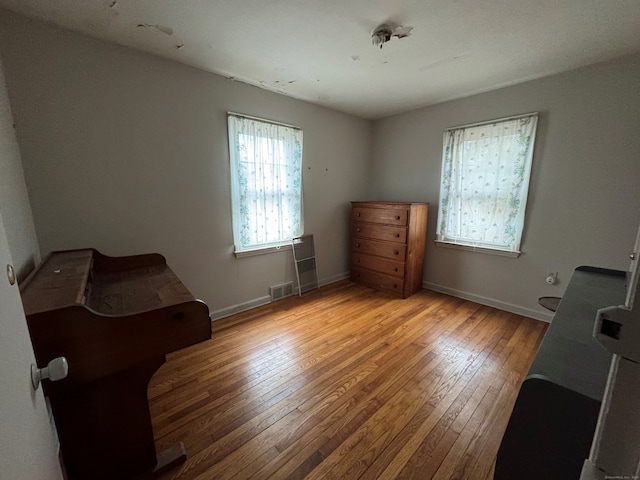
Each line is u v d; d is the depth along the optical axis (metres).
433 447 1.31
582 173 2.27
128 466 1.13
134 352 1.02
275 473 1.19
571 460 0.62
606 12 1.53
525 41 1.84
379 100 3.02
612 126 2.11
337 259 3.77
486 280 2.94
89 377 0.95
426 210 3.27
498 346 2.17
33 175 1.65
